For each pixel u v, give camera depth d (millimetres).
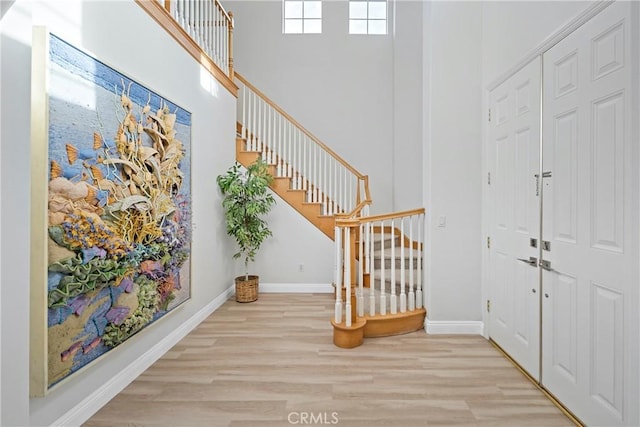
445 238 2924
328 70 5691
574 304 1793
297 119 5691
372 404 1896
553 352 1961
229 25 4289
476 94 2900
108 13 1942
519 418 1781
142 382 2133
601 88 1597
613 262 1535
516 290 2363
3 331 1123
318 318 3381
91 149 1749
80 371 1678
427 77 3014
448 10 2910
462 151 2908
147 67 2346
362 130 5672
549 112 1989
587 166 1693
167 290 2525
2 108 1116
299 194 4492
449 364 2367
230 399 1945
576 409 1766
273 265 4496
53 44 1518
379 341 2775
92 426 1712
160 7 2512
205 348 2643
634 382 1430
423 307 3141
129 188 2053
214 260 3650
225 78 3977
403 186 5250
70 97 1613
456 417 1787
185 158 2850
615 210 1526
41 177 1462
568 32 1818
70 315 1623
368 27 5785
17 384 1161
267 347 2662
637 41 1403
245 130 4848
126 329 2033
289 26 5781
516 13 2338
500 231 2588
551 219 1977
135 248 2107
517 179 2342
